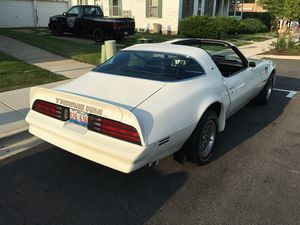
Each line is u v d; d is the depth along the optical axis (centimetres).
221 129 416
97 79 369
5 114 520
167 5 1986
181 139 325
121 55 418
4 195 318
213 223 279
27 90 664
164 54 394
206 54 408
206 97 355
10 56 1024
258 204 307
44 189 330
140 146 272
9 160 391
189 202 310
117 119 279
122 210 297
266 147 439
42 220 282
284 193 326
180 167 377
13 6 2236
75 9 1555
